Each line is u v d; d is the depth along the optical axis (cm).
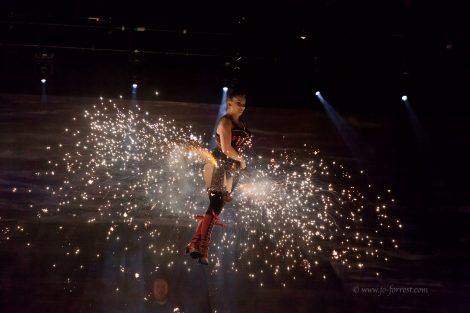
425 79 1477
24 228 654
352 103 1439
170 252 615
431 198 857
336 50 1462
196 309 506
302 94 1444
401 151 1102
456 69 1477
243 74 1439
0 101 1263
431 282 596
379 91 1464
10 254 589
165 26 1477
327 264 620
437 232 733
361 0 1462
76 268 568
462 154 1105
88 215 700
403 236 713
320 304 535
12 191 764
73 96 1366
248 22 1466
